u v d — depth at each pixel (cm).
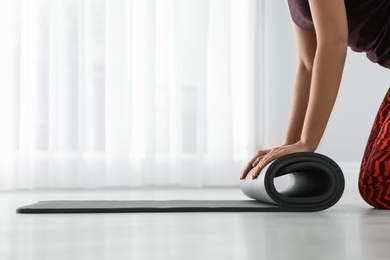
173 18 404
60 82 391
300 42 209
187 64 402
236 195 302
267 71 412
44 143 386
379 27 198
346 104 379
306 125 183
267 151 201
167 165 399
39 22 392
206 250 100
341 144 379
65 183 386
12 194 327
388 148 188
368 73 377
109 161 395
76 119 388
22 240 116
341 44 180
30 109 388
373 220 156
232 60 414
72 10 394
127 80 398
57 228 137
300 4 195
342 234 124
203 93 399
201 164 396
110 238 118
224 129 403
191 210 182
